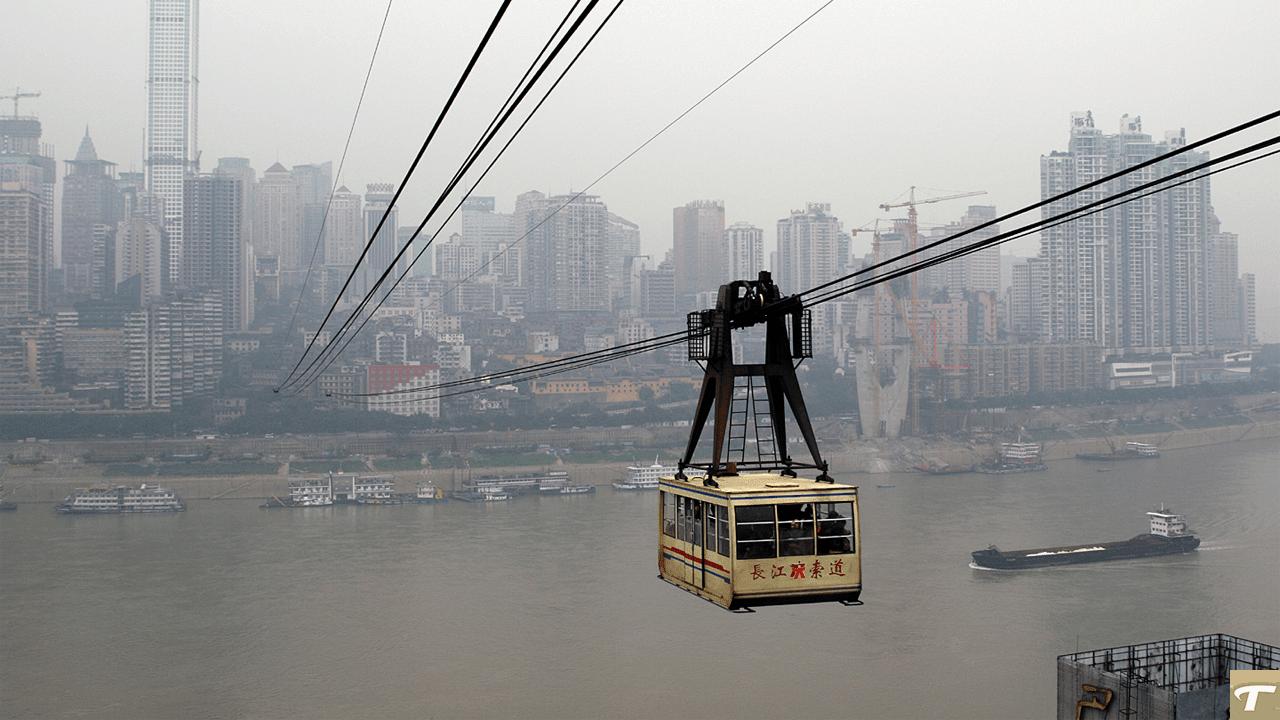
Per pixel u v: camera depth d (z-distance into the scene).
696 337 27.45
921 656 108.62
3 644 116.50
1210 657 51.47
